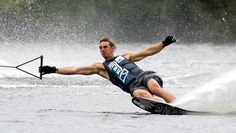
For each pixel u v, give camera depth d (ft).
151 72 86.22
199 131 66.64
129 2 556.51
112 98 106.83
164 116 79.56
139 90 83.87
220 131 66.80
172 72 189.26
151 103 81.25
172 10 576.61
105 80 143.74
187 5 577.84
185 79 150.82
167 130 67.41
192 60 274.77
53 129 67.51
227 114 80.89
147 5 565.94
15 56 242.58
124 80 86.17
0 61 200.64
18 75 147.64
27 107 89.71
